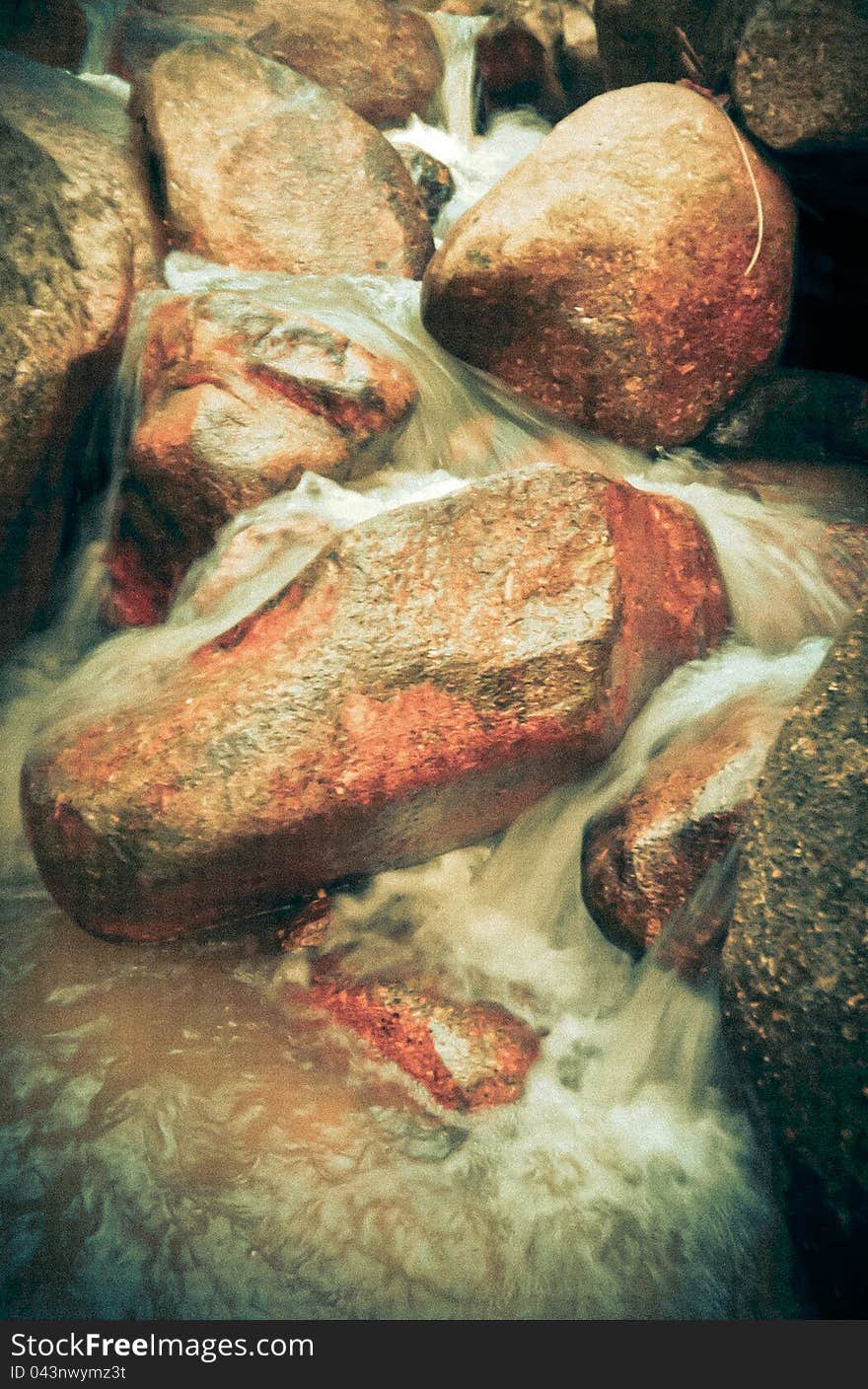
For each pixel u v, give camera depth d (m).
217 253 2.39
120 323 2.05
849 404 2.10
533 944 1.62
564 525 1.62
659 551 1.71
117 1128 1.45
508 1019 1.52
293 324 2.05
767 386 2.14
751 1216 1.36
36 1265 1.34
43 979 1.60
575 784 1.66
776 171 2.08
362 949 1.60
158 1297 1.32
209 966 1.61
